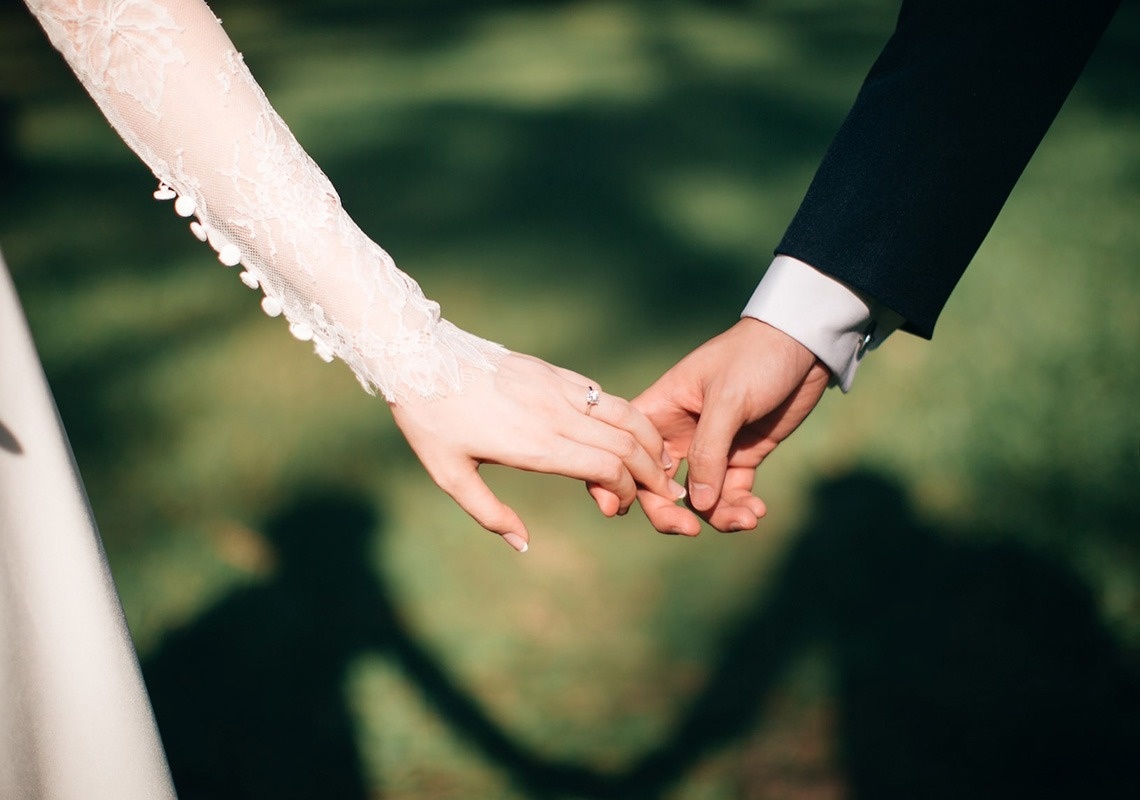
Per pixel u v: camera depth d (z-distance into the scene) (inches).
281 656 88.1
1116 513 100.8
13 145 226.5
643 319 141.0
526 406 50.8
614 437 52.1
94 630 42.6
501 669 86.4
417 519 103.7
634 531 100.7
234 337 138.6
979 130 52.2
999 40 51.9
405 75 266.4
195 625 91.6
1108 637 87.0
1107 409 115.5
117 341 140.4
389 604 93.1
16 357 42.5
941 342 128.6
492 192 187.5
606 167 197.6
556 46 285.4
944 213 52.7
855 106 56.1
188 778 77.4
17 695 41.3
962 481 105.6
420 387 49.2
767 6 320.2
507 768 77.7
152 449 116.3
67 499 42.9
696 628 89.7
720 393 55.4
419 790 76.2
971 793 74.7
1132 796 74.0
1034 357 125.5
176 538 102.4
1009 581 93.0
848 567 95.3
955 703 81.7
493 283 151.8
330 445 115.3
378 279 47.8
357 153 212.2
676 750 78.8
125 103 43.6
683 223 171.3
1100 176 176.6
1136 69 230.8
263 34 318.3
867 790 75.2
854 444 111.0
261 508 106.5
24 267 166.1
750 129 216.2
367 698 83.8
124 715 42.8
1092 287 140.7
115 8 42.3
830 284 54.8
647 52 275.6
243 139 44.6
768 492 104.3
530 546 99.2
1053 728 79.4
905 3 56.9
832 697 82.7
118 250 170.6
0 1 348.8
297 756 79.1
